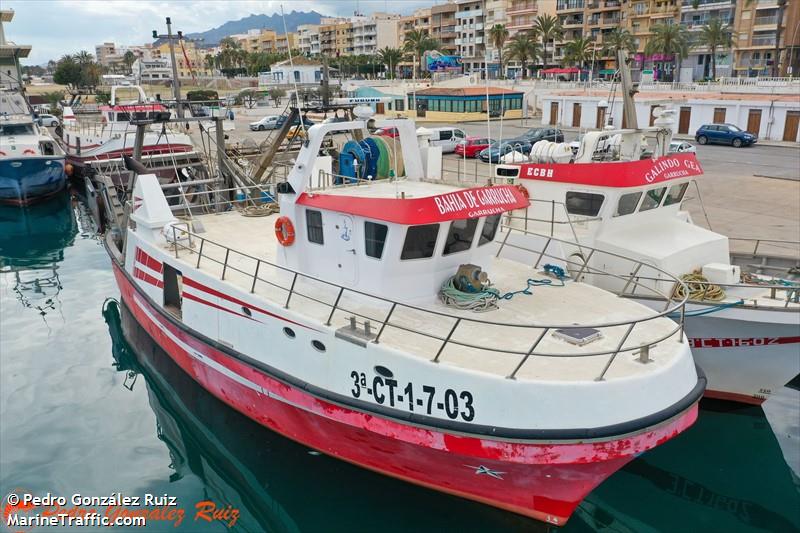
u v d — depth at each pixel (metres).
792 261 12.84
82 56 94.38
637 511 9.30
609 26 77.38
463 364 7.53
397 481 9.08
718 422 11.37
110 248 15.87
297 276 9.94
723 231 19.95
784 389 12.53
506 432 7.19
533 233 12.20
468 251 9.23
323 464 9.73
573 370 7.41
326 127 9.43
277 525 8.73
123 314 15.84
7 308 16.98
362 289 9.09
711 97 45.28
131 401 11.97
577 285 10.04
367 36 122.81
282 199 9.72
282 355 9.12
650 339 8.31
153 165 19.39
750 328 10.54
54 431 10.92
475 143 34.50
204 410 11.57
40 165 29.11
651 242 11.80
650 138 14.06
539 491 7.75
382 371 7.92
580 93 50.12
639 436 7.24
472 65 89.06
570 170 12.05
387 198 8.38
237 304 9.72
